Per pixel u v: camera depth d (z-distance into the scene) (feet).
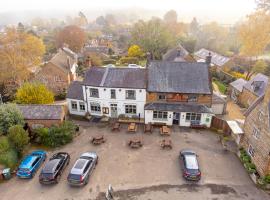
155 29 268.82
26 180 80.53
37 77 163.22
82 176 75.72
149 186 77.61
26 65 168.45
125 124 117.39
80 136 107.24
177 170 84.74
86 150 96.78
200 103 112.88
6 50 158.10
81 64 237.04
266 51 229.25
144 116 116.67
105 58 259.19
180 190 75.87
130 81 116.37
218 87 172.65
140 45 275.18
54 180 77.00
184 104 113.50
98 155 93.30
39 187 77.36
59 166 80.74
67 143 101.86
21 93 119.03
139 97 115.96
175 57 202.49
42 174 76.59
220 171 84.33
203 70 116.06
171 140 103.24
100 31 511.81
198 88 111.24
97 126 116.06
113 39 399.85
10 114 97.60
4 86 166.09
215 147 98.53
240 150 92.32
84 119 123.44
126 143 101.19
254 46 171.83
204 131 110.73
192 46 295.28
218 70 199.21
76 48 310.45
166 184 78.38
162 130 107.34
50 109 106.42
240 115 127.95
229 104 143.54
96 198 73.05
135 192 75.20
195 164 80.59
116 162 89.15
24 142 91.71
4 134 96.02
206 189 76.18
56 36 356.18
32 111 106.11
